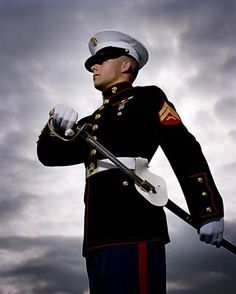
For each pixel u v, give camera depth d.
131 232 4.15
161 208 4.31
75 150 4.72
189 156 4.27
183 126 4.37
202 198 4.20
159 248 4.19
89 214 4.30
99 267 4.17
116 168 4.33
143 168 4.34
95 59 4.80
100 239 4.18
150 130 4.45
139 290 4.08
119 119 4.48
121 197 4.24
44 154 4.79
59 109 4.32
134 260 4.11
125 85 4.69
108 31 4.84
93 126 4.55
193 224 4.29
